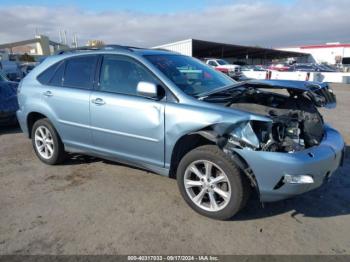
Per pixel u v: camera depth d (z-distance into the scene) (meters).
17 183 4.18
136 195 3.82
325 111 10.17
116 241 2.90
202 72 4.20
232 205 3.10
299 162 2.87
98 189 3.99
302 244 2.88
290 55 64.56
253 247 2.83
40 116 4.95
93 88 4.12
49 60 4.82
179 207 3.54
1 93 7.15
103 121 3.95
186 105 3.33
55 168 4.71
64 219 3.27
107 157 4.19
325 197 3.81
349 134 6.94
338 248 2.83
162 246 2.84
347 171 4.62
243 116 3.00
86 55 4.34
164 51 4.39
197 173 3.32
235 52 58.41
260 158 2.91
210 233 3.04
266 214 3.39
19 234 3.00
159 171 3.68
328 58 60.16
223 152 3.09
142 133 3.62
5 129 7.46
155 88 3.35
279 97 3.91
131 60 3.85
